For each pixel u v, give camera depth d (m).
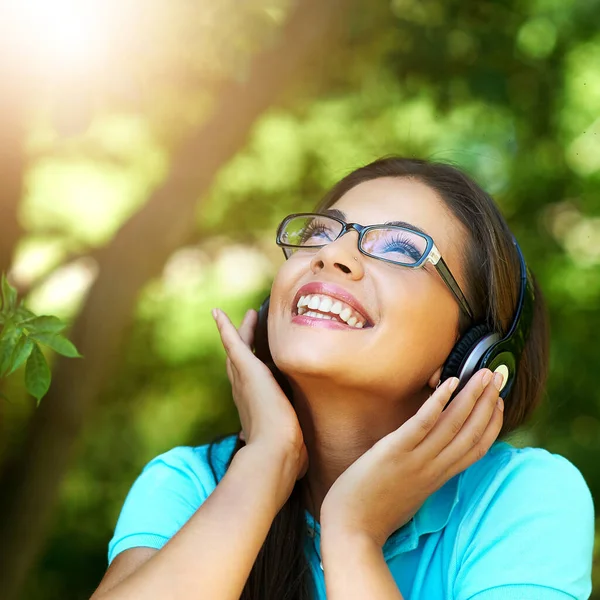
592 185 9.38
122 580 2.42
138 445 10.25
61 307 9.09
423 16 7.53
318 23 6.53
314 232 2.90
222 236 9.98
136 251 6.68
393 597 2.31
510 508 2.59
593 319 9.99
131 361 10.23
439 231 2.79
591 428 9.74
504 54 7.94
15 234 5.06
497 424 2.61
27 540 6.70
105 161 9.19
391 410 2.70
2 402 7.31
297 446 2.62
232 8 5.88
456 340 2.75
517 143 8.95
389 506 2.46
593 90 8.39
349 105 8.80
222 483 2.50
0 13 4.22
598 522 9.08
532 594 2.44
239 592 2.35
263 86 6.53
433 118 8.70
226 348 2.82
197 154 6.66
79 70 4.43
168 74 5.71
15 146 4.86
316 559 2.73
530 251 9.93
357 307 2.61
